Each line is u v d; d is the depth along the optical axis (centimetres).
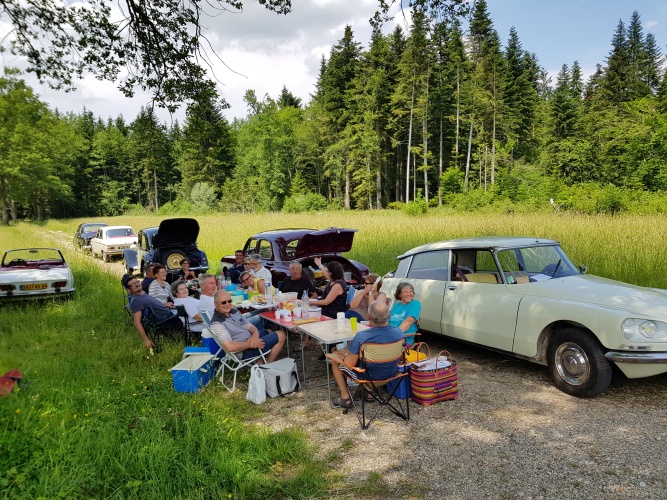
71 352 655
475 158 4797
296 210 5006
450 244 633
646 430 389
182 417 439
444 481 330
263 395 494
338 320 512
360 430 420
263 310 679
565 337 470
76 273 1351
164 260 1171
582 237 1176
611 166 3381
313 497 313
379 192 5128
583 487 313
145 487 322
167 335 693
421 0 721
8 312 927
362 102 4934
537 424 411
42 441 377
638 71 5944
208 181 6544
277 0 771
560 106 4541
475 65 4875
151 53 844
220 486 328
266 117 5869
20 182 4869
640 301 461
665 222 1370
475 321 564
